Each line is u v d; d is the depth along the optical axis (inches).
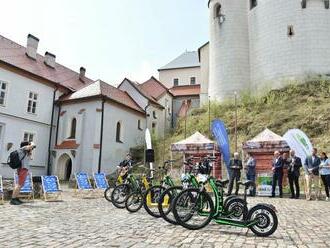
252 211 259.0
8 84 1037.2
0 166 994.1
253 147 701.3
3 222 302.8
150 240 232.2
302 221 323.9
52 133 1216.8
